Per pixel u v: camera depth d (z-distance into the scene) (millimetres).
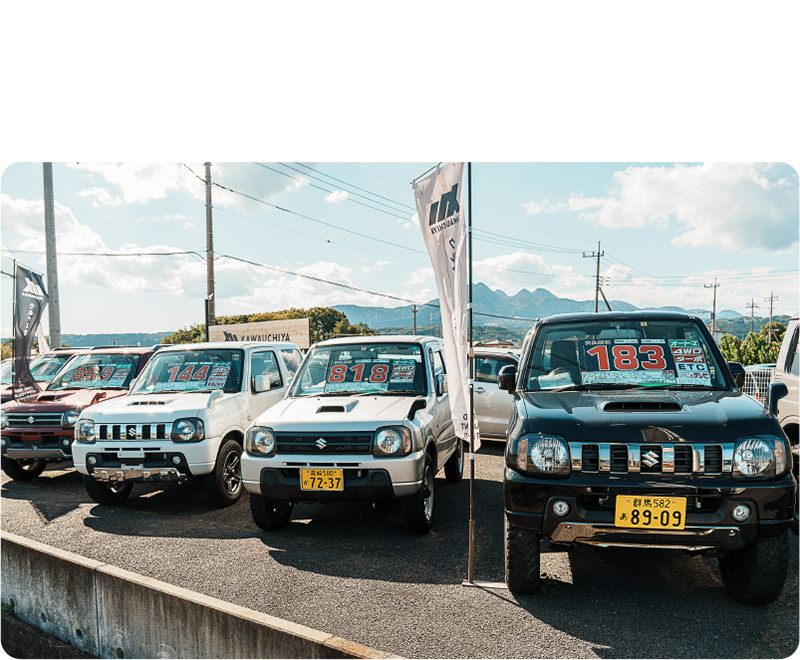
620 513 3371
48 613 4523
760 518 3314
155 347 9648
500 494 6820
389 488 4879
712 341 4523
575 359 4551
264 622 3268
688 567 4348
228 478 6633
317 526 5703
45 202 17219
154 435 6129
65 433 7461
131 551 5020
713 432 3424
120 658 4039
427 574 4336
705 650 3145
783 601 3734
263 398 7504
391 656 2867
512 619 3551
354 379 6203
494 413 9484
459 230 4801
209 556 4844
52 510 6492
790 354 5637
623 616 3559
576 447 3506
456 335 4848
